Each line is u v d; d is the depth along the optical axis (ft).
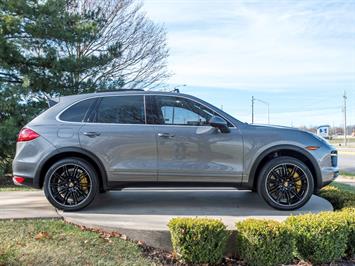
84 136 19.70
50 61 39.65
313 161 20.16
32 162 19.57
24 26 38.75
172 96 20.52
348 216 16.70
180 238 15.25
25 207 20.74
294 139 20.11
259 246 14.99
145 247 16.26
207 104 20.52
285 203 20.15
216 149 19.89
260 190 20.08
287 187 20.10
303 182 20.13
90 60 43.86
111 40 61.87
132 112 20.24
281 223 15.93
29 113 36.94
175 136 19.83
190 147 19.88
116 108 20.33
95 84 44.14
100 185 20.17
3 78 40.14
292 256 15.51
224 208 20.79
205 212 19.81
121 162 19.74
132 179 19.83
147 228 16.52
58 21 39.55
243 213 19.65
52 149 19.56
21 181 19.71
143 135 19.81
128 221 17.75
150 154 19.81
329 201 23.26
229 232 15.90
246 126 20.36
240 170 19.95
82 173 19.83
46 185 19.58
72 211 19.71
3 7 37.73
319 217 16.48
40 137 19.67
